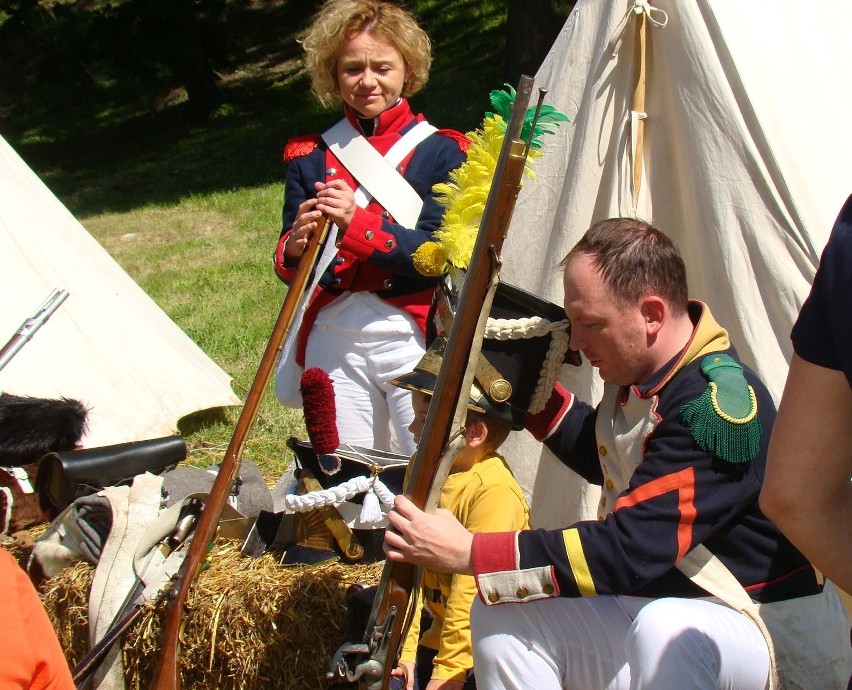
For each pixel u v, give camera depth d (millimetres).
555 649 2047
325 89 3131
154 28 15992
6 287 4570
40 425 3309
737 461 1877
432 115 12477
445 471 1993
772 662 1908
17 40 20656
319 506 2654
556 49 3295
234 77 17438
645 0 2994
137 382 4789
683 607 1906
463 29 15109
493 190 1832
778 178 2871
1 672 1600
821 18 3158
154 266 9195
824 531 1447
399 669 2371
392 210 3010
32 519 3307
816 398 1427
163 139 15789
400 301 3045
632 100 3068
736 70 2918
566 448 2312
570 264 1992
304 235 2842
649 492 1912
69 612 2895
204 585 2717
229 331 6703
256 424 4910
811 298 1438
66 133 17375
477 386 2148
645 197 3129
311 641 2641
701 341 1989
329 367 3121
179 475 3195
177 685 2572
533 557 1950
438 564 1986
